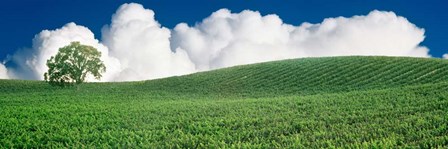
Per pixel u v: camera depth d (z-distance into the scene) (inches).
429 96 1032.8
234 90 2177.7
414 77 1920.5
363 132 624.7
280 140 622.5
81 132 804.0
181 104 1322.6
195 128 780.0
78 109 1253.1
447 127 619.8
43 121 960.3
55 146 670.5
